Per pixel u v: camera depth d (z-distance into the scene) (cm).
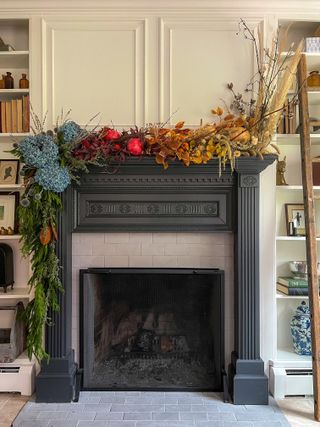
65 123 221
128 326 249
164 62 242
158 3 239
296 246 270
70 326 240
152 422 206
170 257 245
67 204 231
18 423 204
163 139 217
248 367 228
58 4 240
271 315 240
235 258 236
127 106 243
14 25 259
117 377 245
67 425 202
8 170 262
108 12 241
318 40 243
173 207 235
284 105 241
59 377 229
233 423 205
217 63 242
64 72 243
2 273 245
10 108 251
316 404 210
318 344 212
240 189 229
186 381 244
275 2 238
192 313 246
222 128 219
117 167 225
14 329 242
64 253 231
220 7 239
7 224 258
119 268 243
